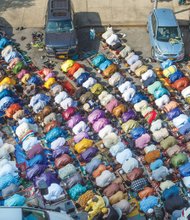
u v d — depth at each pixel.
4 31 29.09
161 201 19.58
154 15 28.08
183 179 20.19
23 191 20.17
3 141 22.89
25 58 27.45
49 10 28.06
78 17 30.08
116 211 18.69
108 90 25.27
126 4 30.97
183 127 22.28
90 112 23.77
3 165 20.83
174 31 27.20
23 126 22.53
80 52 27.89
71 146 22.41
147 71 25.23
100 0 31.27
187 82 24.55
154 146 21.45
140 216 19.38
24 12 30.48
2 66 26.69
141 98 23.94
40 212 17.28
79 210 19.48
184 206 19.09
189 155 21.55
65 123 23.48
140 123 23.23
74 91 24.97
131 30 29.39
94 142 22.48
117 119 23.45
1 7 30.81
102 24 29.64
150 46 28.27
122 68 26.67
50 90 24.94
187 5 30.89
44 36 27.73
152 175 20.38
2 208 16.95
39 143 21.97
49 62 27.17
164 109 23.48
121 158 21.00
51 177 20.22
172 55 26.38
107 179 20.06
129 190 20.39
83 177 20.97
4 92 24.11
